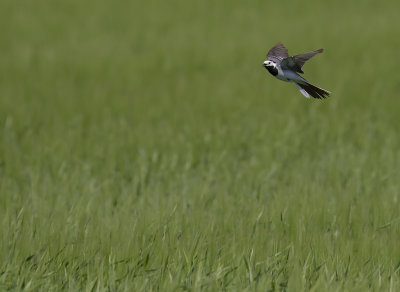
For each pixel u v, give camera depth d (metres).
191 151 15.01
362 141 16.34
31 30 32.69
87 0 39.12
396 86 22.70
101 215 10.09
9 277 7.81
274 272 8.00
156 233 8.97
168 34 31.94
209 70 25.41
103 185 12.70
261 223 9.86
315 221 10.04
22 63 26.27
